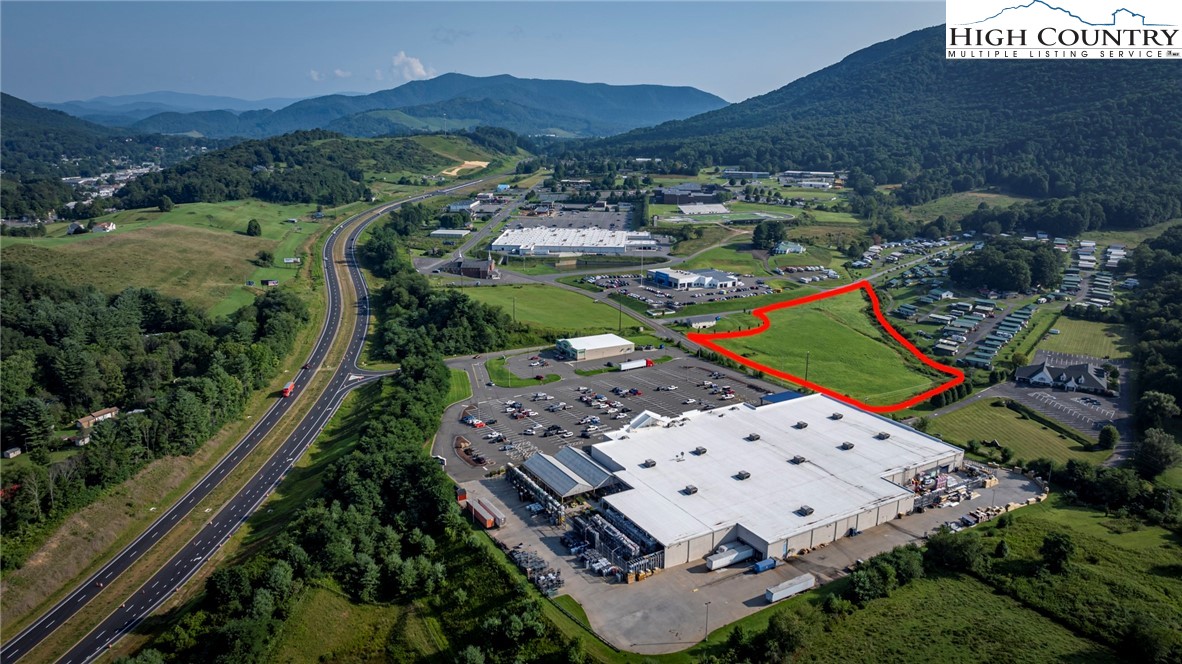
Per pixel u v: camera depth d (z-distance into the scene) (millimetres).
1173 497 129500
